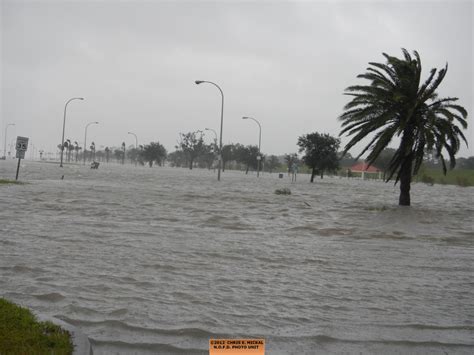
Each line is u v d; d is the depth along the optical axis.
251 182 48.16
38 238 10.27
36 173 44.75
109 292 6.40
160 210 17.25
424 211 21.50
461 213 21.06
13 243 9.56
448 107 23.08
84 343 4.11
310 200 26.16
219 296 6.45
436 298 6.76
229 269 8.12
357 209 21.36
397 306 6.30
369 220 16.95
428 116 22.17
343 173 114.00
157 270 7.80
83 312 5.55
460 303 6.54
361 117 23.84
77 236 10.75
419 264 9.19
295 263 8.87
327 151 58.47
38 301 5.88
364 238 12.56
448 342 5.07
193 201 21.81
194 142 121.62
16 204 16.86
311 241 11.69
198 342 4.83
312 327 5.38
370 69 23.98
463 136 23.30
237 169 145.38
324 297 6.61
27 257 8.30
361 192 38.81
